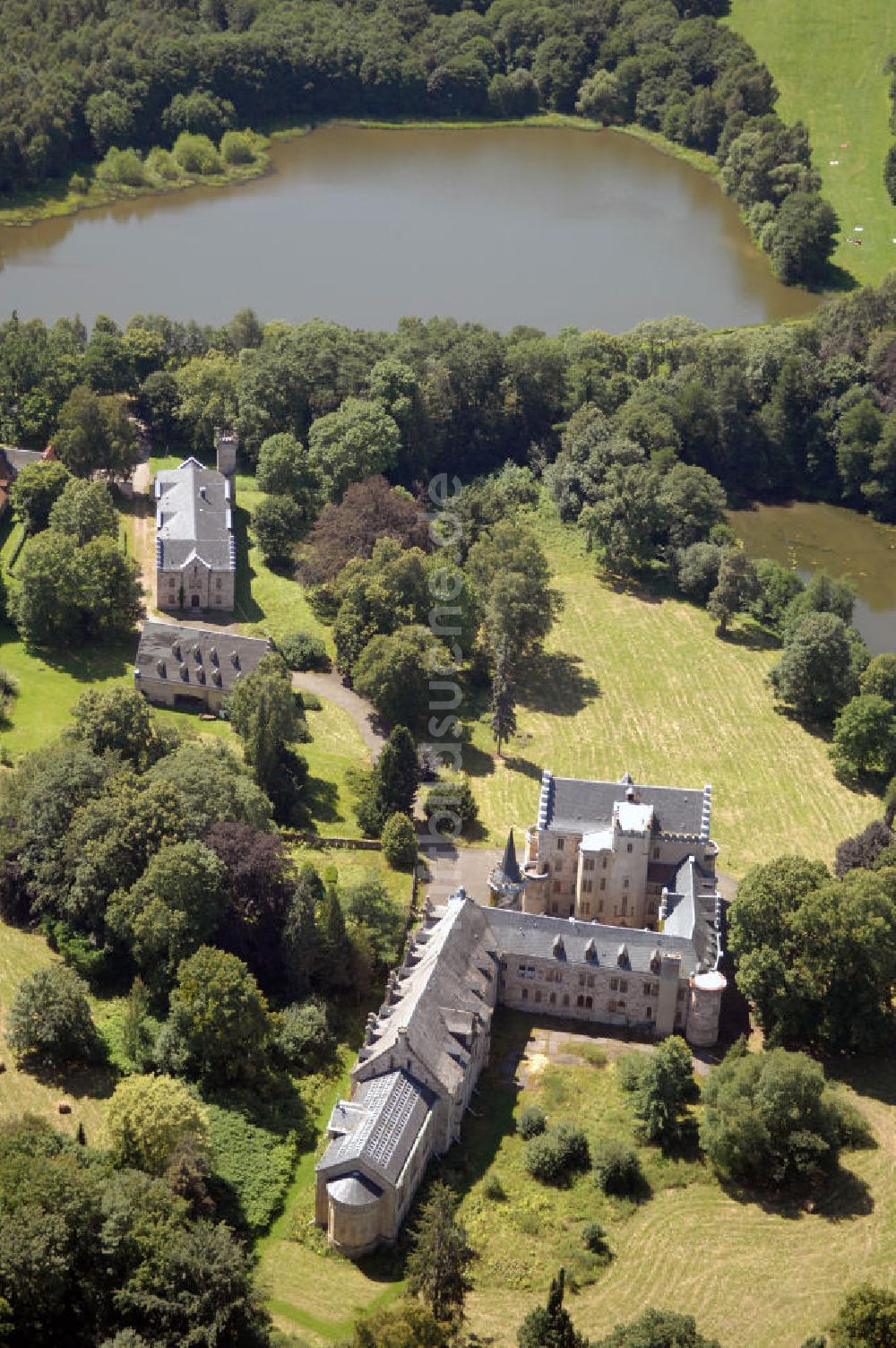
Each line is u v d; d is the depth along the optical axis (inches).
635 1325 7426.2
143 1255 7421.3
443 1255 7864.2
